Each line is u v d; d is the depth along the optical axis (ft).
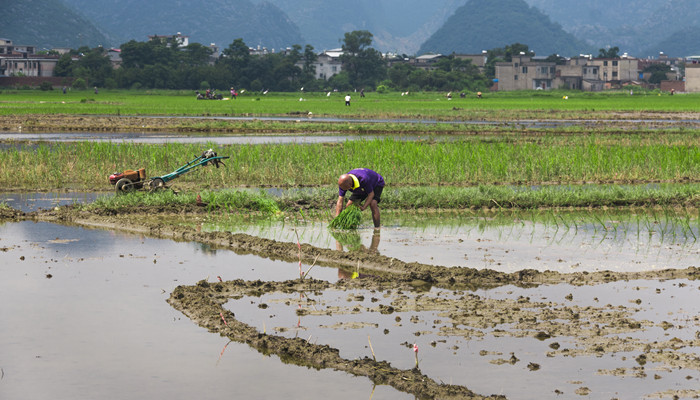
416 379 25.54
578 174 83.20
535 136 143.84
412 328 31.17
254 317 32.96
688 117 220.64
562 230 53.83
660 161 89.40
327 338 30.14
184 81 570.05
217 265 42.91
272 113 228.84
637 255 45.47
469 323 31.71
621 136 136.46
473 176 80.79
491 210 63.21
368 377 26.37
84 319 32.65
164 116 212.43
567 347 28.71
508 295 36.27
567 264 42.98
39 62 619.67
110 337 30.40
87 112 221.05
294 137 140.36
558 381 25.48
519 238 50.78
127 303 35.06
